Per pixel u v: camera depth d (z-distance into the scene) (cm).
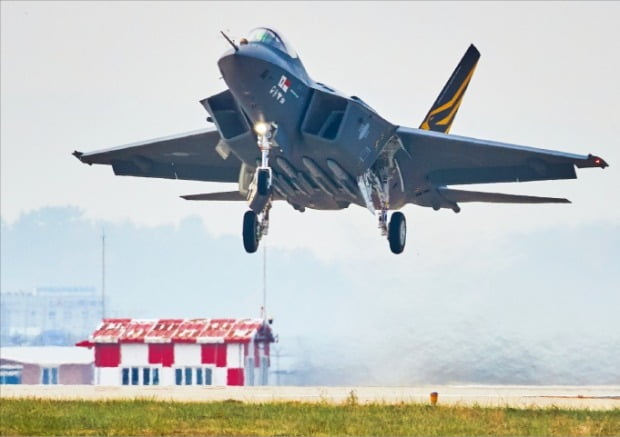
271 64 9588
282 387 11181
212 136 10888
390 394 9975
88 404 8700
